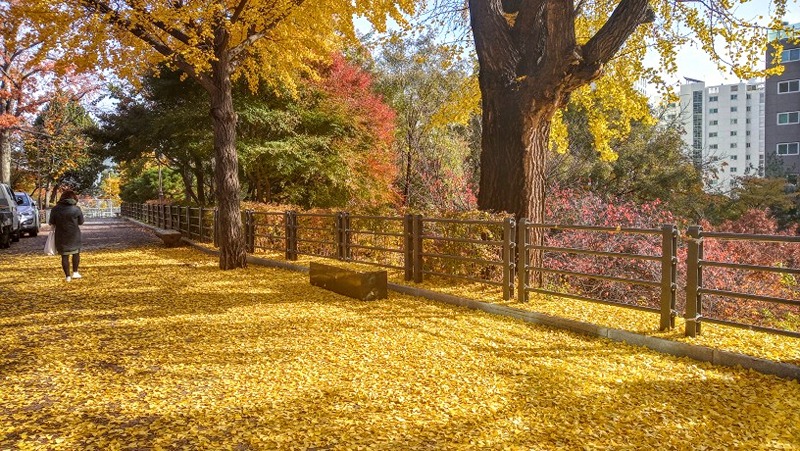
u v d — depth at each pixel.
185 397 3.98
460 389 4.07
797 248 12.99
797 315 8.94
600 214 12.77
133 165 31.28
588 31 12.75
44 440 3.28
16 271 10.99
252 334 5.77
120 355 5.06
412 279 8.62
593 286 10.39
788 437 3.21
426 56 22.44
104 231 25.70
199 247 15.50
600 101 15.57
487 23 8.59
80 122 39.56
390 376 4.38
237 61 12.00
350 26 11.52
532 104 7.96
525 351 5.03
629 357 4.80
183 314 6.77
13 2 10.77
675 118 24.62
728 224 18.55
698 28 9.98
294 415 3.62
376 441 3.22
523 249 6.74
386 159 21.69
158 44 10.56
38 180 42.84
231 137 11.23
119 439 3.29
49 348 5.30
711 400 3.79
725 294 4.79
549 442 3.19
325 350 5.14
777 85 41.44
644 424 3.42
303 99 20.06
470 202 17.05
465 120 14.60
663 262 5.29
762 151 78.88
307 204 21.62
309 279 9.23
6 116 25.19
